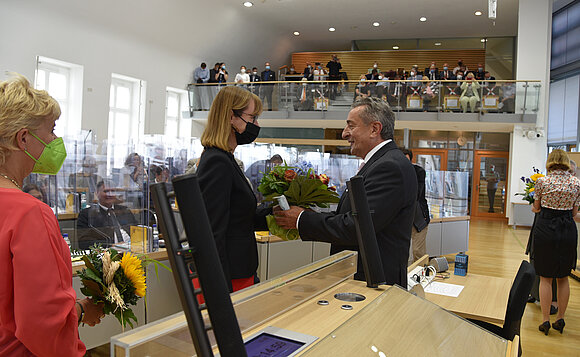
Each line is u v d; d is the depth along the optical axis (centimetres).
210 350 75
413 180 188
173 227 74
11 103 107
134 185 343
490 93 1191
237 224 171
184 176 73
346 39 1792
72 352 107
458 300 255
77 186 339
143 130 1270
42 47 990
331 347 87
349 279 148
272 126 1481
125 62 1193
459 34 1688
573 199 398
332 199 184
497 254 780
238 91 172
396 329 106
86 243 332
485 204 1518
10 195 105
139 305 320
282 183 184
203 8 1302
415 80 1241
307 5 1422
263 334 96
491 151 1512
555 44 1509
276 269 444
